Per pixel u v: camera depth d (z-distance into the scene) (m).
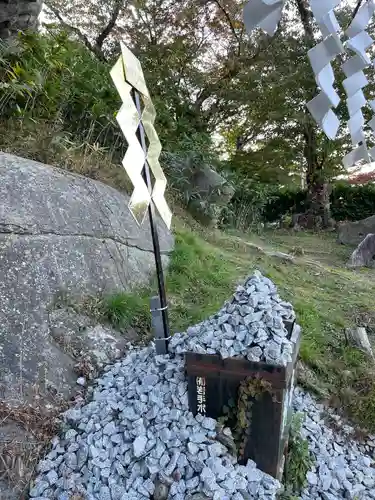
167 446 1.62
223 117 9.75
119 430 1.75
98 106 4.35
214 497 1.47
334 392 2.53
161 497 1.51
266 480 1.59
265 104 9.08
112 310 2.58
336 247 6.92
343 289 4.17
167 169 5.95
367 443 2.29
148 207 2.07
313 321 3.16
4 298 2.13
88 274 2.66
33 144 3.43
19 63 3.78
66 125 4.40
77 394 2.05
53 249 2.49
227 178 6.91
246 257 4.79
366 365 2.77
